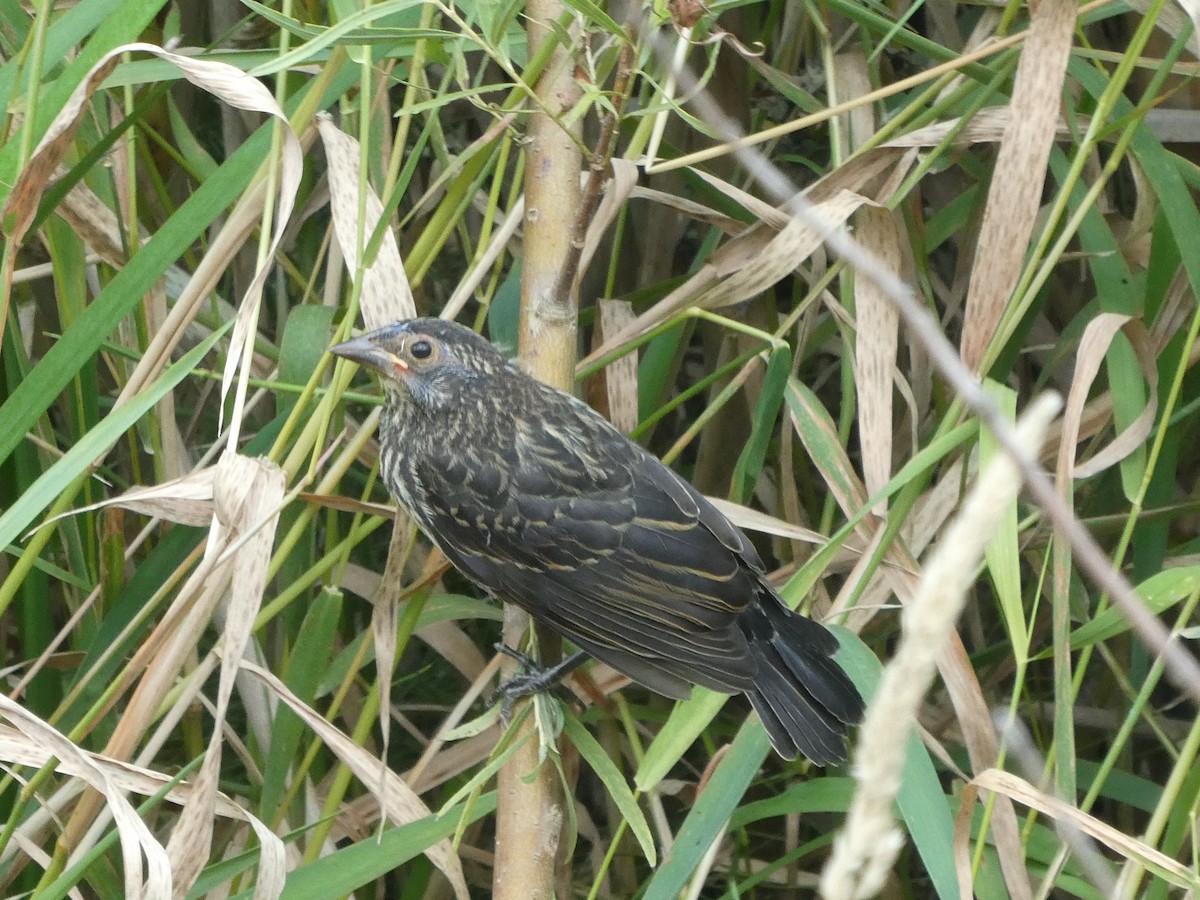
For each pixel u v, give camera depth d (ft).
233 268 14.20
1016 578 13.60
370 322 13.79
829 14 14.11
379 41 13.60
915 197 14.01
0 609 13.65
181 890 13.57
